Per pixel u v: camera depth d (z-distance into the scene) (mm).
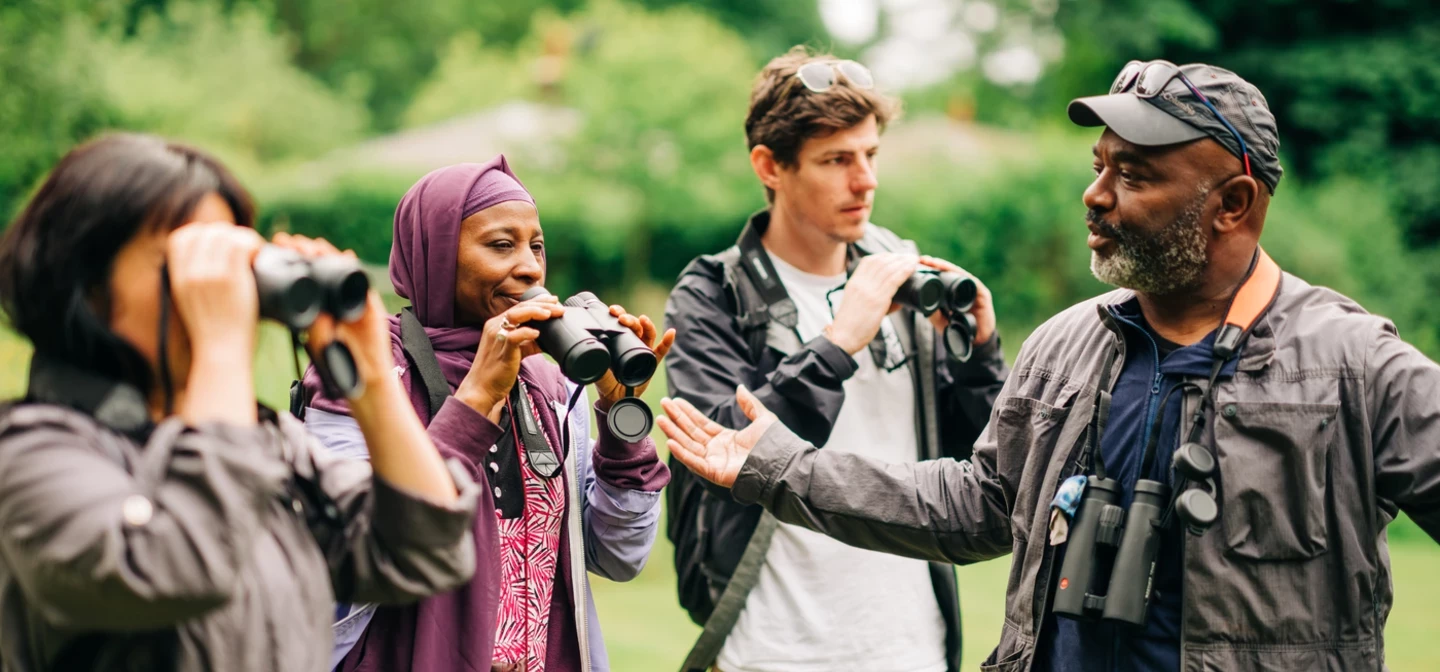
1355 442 1979
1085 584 2055
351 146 19828
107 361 1508
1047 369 2303
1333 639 1986
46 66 12203
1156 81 2088
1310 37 18500
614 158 14328
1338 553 1982
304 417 2227
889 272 2889
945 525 2373
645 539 2428
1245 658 1979
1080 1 19328
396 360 2260
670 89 14266
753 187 14508
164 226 1517
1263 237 14398
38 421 1440
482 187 2348
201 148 1601
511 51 26734
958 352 2896
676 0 23375
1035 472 2234
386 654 2098
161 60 17703
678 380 3016
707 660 2924
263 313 1539
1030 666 2182
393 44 27031
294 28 27438
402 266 2395
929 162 14664
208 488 1400
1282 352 2045
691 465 2418
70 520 1373
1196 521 1943
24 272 1482
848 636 2891
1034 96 22234
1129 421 2150
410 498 1659
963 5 22859
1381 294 15133
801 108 3057
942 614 3043
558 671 2270
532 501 2283
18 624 1496
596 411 2396
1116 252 2127
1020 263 14258
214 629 1505
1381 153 17500
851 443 3000
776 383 2824
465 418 2072
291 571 1587
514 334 2117
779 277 3176
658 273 15422
